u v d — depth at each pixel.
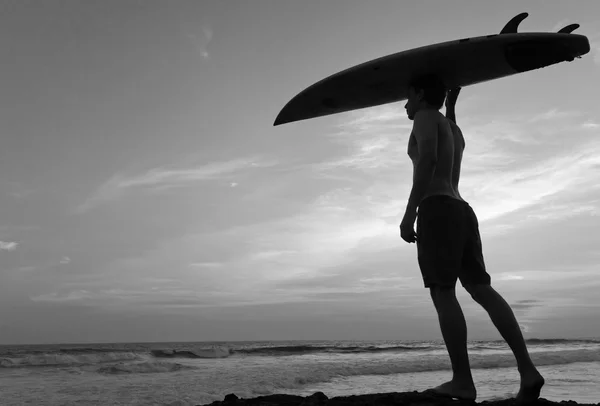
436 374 12.30
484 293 2.74
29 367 18.20
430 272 2.73
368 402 2.68
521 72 2.82
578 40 2.62
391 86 3.00
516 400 2.58
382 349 35.22
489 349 34.44
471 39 2.72
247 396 8.41
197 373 13.53
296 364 16.55
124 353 24.11
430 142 2.74
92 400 8.16
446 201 2.74
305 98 3.16
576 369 12.62
